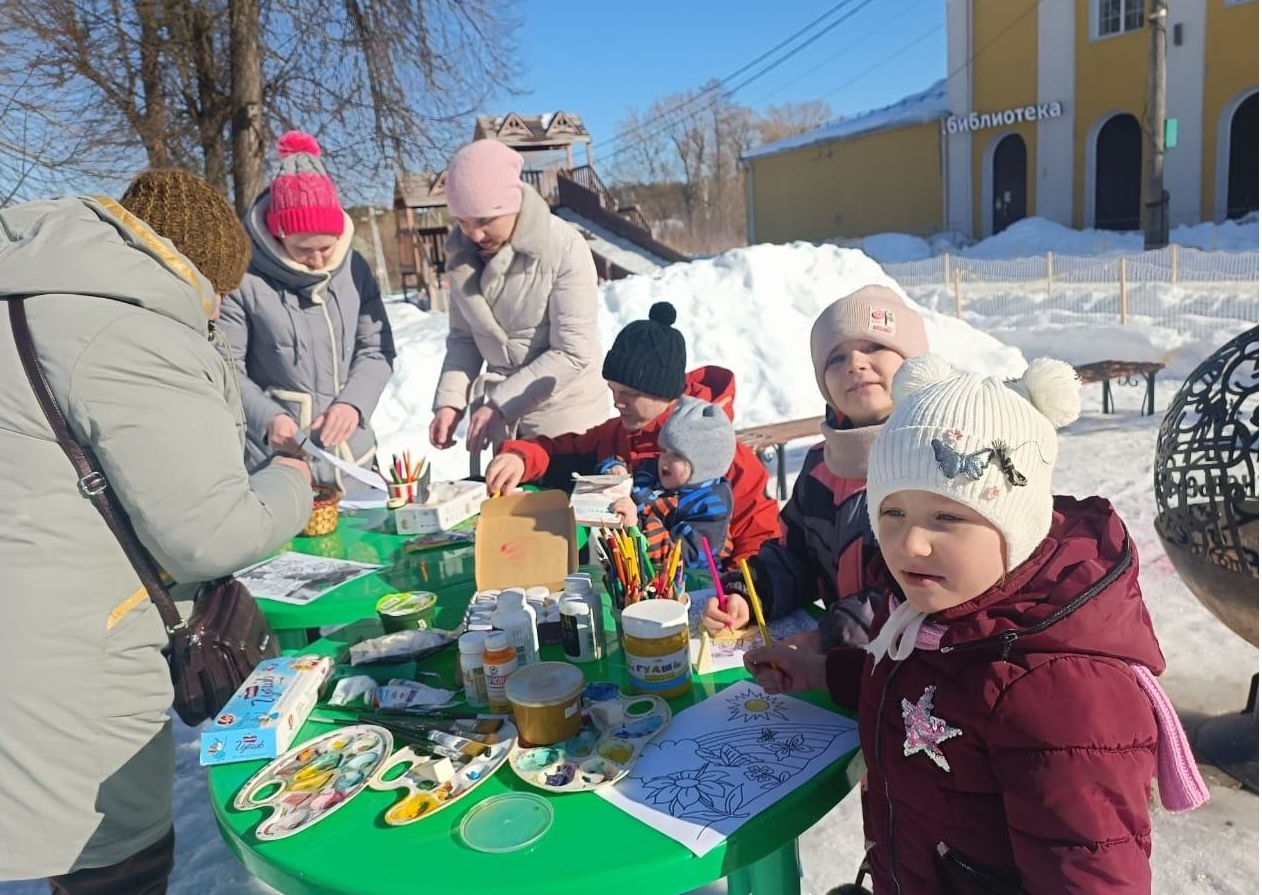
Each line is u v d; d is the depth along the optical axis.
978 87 22.48
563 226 3.41
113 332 1.54
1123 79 19.81
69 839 1.59
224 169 12.00
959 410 1.16
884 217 25.12
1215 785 2.57
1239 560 2.44
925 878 1.30
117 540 1.62
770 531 2.54
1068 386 1.18
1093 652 1.12
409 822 1.28
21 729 1.54
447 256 3.57
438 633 1.89
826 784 1.33
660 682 1.61
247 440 3.25
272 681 1.64
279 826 1.29
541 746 1.45
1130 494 5.27
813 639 1.73
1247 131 18.62
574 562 2.10
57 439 1.54
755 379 7.70
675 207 55.69
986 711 1.15
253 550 1.74
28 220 1.65
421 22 11.43
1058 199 21.47
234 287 1.94
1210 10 18.31
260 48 11.29
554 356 3.38
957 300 12.26
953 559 1.15
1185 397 2.62
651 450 2.82
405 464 2.84
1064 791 1.08
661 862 1.17
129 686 1.66
